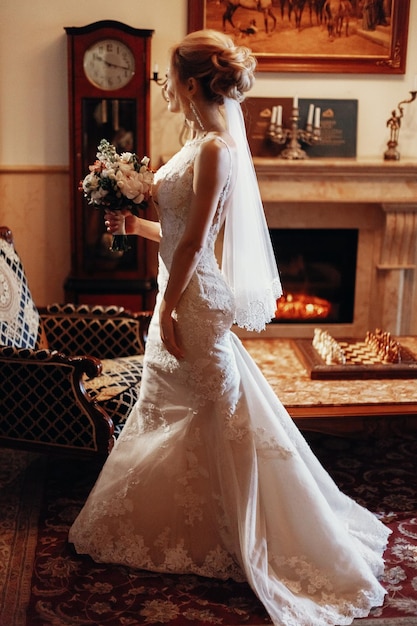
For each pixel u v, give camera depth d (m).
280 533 2.82
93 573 2.91
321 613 2.66
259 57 5.20
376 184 5.17
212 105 2.72
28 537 3.15
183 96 2.72
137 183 2.78
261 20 5.14
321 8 5.14
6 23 5.05
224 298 2.83
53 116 5.21
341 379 4.08
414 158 5.45
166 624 2.63
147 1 5.10
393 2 5.16
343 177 5.16
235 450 2.82
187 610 2.71
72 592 2.80
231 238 2.92
